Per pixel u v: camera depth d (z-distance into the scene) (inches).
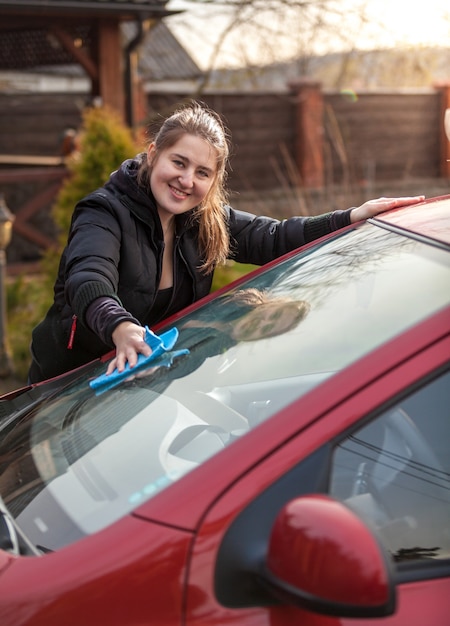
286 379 74.4
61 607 59.7
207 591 58.6
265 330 82.0
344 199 363.6
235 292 96.1
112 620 59.0
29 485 75.2
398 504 66.1
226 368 79.8
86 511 68.2
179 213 107.4
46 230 430.6
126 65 450.3
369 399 63.0
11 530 69.0
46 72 745.0
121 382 84.8
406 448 66.1
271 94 568.7
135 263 107.0
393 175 612.1
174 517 60.7
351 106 591.5
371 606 54.0
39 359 116.5
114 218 105.3
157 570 59.4
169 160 104.9
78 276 96.3
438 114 615.2
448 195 97.5
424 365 63.9
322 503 56.3
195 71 717.3
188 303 116.1
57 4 394.6
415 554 65.7
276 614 58.4
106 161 263.3
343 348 72.7
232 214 119.4
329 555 54.2
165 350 86.2
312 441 61.9
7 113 605.0
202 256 114.3
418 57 445.7
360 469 64.2
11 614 60.5
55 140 619.2
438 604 61.8
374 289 77.6
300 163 573.0
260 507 60.1
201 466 62.7
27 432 85.7
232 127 564.4
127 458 73.2
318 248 95.9
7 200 430.6
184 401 78.5
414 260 78.5
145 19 426.3
